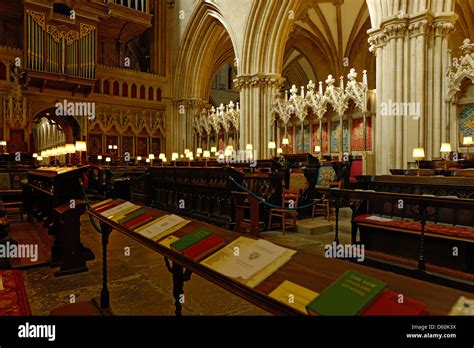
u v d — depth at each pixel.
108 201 4.10
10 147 17.81
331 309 1.23
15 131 18.00
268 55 17.47
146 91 23.08
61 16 18.55
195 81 23.56
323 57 27.30
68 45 18.92
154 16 23.98
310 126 17.06
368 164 12.44
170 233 2.49
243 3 17.91
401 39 11.13
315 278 1.46
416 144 10.88
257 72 17.44
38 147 37.16
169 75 24.17
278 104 17.25
